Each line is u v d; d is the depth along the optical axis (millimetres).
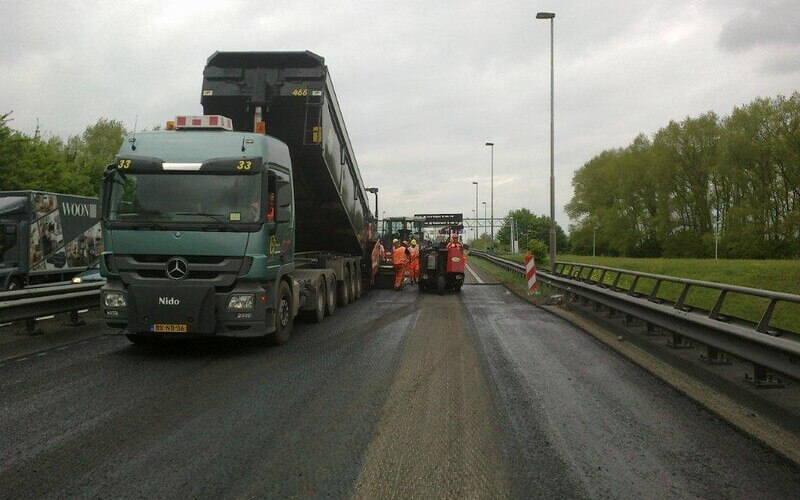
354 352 9508
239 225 9172
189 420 5773
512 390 7016
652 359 8836
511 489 4199
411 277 25969
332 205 15523
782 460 4793
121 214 9180
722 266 29906
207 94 12578
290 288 11016
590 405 6383
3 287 17938
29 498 4023
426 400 6535
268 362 8680
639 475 4465
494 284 26688
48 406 6266
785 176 55438
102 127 67312
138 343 10180
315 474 4438
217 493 4098
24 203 18688
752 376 6750
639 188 78250
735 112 58062
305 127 12812
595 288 13273
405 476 4410
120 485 4234
